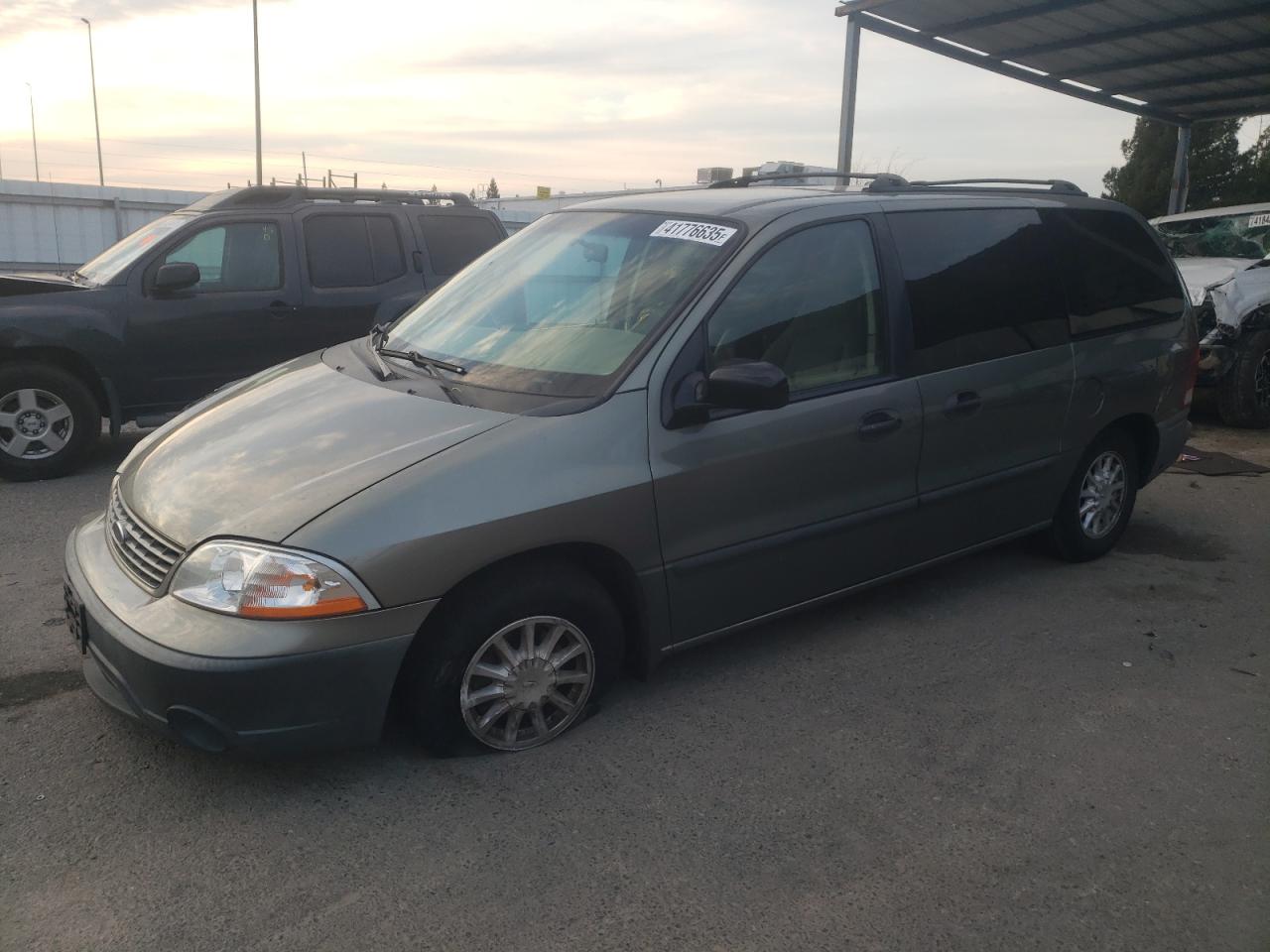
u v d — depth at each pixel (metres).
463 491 2.95
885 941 2.50
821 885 2.70
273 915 2.54
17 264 21.00
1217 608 4.68
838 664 4.01
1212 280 8.91
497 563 3.08
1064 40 13.26
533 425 3.15
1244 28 12.57
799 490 3.68
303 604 2.74
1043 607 4.63
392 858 2.77
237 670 2.69
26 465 6.58
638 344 3.41
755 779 3.18
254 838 2.84
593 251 3.97
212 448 3.31
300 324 7.46
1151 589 4.89
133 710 2.88
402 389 3.52
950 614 4.53
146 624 2.80
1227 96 16.47
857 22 12.23
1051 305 4.59
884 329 3.94
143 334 6.84
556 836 2.87
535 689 3.24
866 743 3.42
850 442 3.79
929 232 4.18
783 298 3.67
